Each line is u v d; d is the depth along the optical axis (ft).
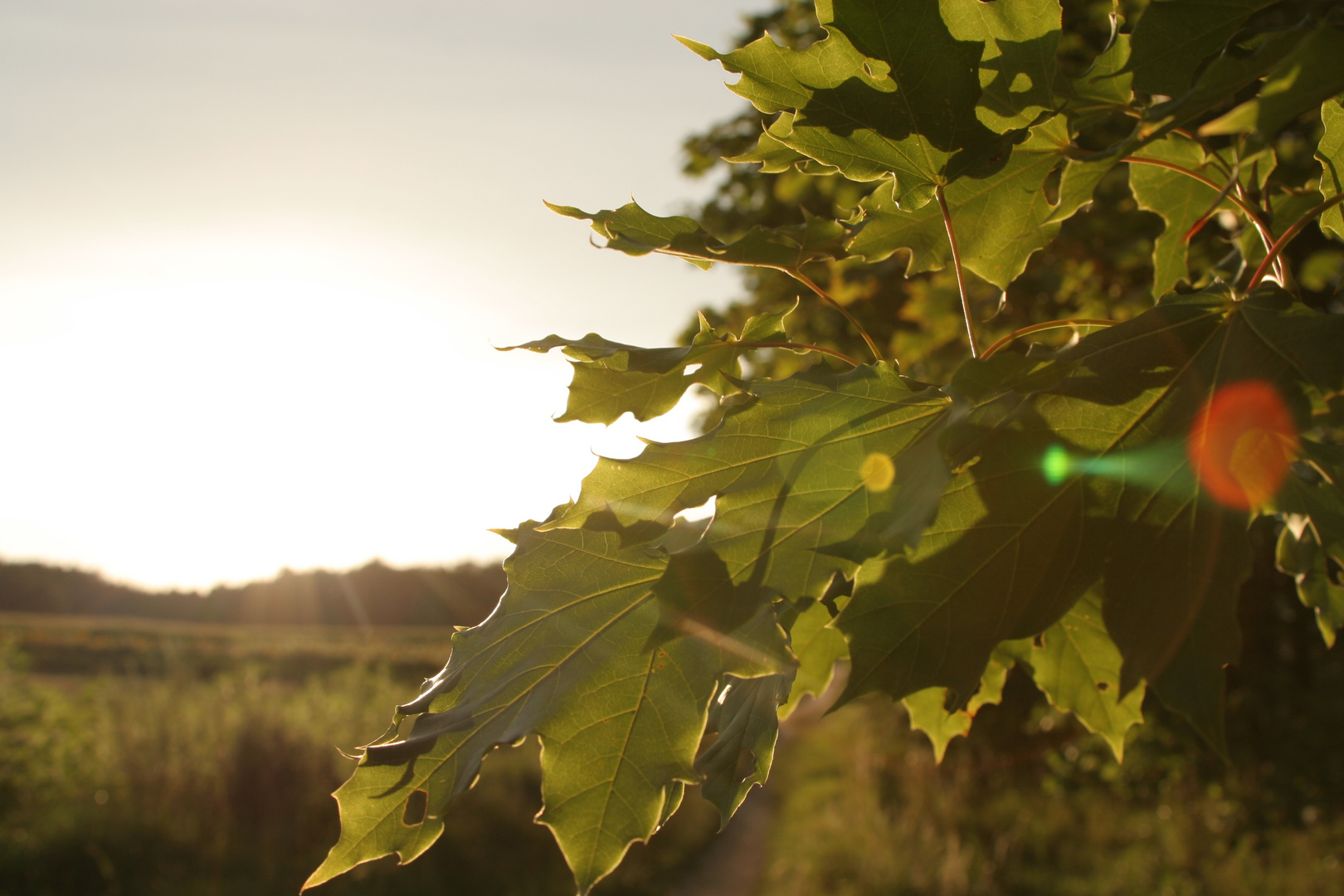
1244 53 1.36
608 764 1.31
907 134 1.40
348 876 8.59
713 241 1.50
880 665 1.26
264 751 9.97
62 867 8.14
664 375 1.53
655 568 1.40
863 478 1.31
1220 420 1.24
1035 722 11.21
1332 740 7.57
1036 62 1.37
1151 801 9.71
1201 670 1.18
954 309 5.35
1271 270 1.54
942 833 9.89
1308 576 1.63
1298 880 6.88
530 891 8.85
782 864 10.05
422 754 1.33
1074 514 1.26
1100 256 4.97
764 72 1.40
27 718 10.20
